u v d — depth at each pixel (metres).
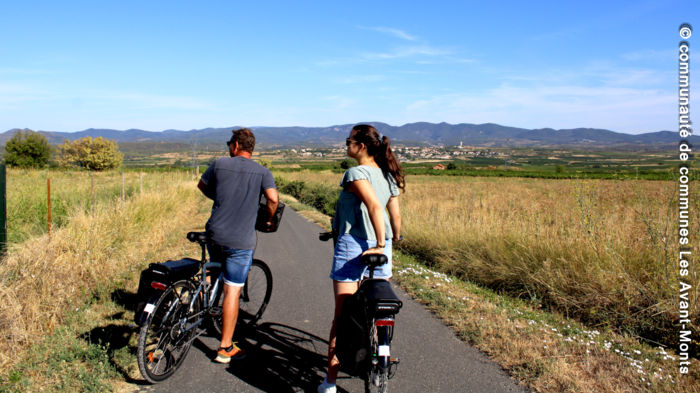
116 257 5.98
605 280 5.11
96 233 5.91
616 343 4.29
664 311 4.45
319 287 5.94
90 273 4.99
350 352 2.58
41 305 3.98
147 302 3.05
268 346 3.92
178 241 8.72
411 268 7.14
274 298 5.38
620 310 4.89
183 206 14.36
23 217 8.31
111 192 13.03
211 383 3.20
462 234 8.12
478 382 3.30
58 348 3.40
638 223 5.80
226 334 3.53
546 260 5.91
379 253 2.72
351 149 2.93
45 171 21.64
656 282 4.78
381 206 2.75
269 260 7.72
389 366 2.62
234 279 3.52
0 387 2.85
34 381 2.98
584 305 5.17
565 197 14.34
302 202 25.00
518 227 7.43
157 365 3.16
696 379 3.48
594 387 3.22
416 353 3.83
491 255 6.84
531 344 4.01
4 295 3.74
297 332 4.28
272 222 3.82
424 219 10.03
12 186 10.45
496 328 4.41
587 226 5.92
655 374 3.39
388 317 2.48
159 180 20.56
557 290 5.47
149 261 6.57
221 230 3.40
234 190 3.43
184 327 3.35
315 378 3.36
